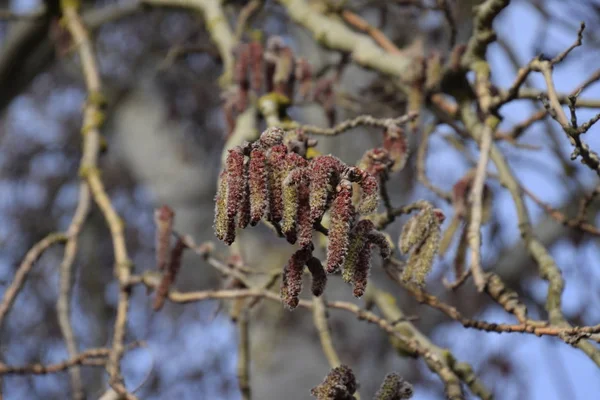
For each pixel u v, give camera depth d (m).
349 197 2.62
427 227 3.51
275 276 4.69
